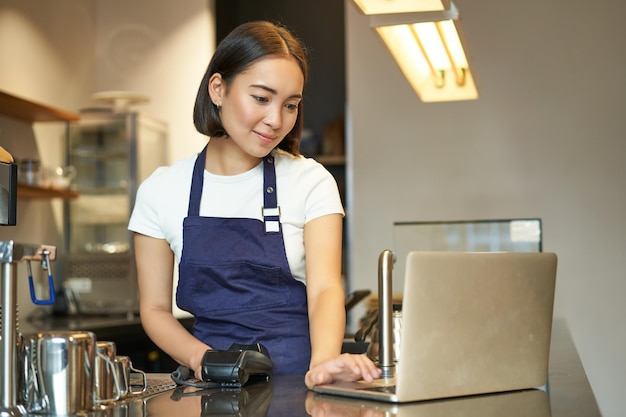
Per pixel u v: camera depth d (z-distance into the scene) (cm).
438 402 138
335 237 184
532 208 444
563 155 442
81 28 509
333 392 145
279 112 170
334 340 165
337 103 618
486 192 450
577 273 438
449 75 324
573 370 186
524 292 153
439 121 456
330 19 623
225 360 154
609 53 439
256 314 179
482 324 146
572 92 442
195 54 515
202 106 183
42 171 421
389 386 146
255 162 186
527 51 446
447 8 225
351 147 465
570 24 443
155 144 500
